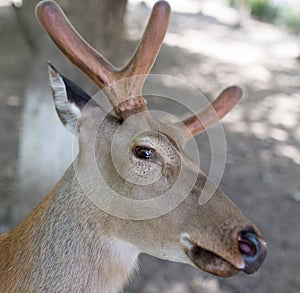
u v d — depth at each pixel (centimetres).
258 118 255
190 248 52
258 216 155
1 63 260
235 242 50
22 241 60
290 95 312
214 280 121
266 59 417
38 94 112
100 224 57
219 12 691
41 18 54
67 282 58
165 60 341
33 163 118
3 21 339
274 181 181
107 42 112
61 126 114
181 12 627
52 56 106
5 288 59
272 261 133
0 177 144
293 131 244
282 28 627
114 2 109
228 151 204
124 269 60
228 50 429
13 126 185
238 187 172
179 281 119
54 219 59
